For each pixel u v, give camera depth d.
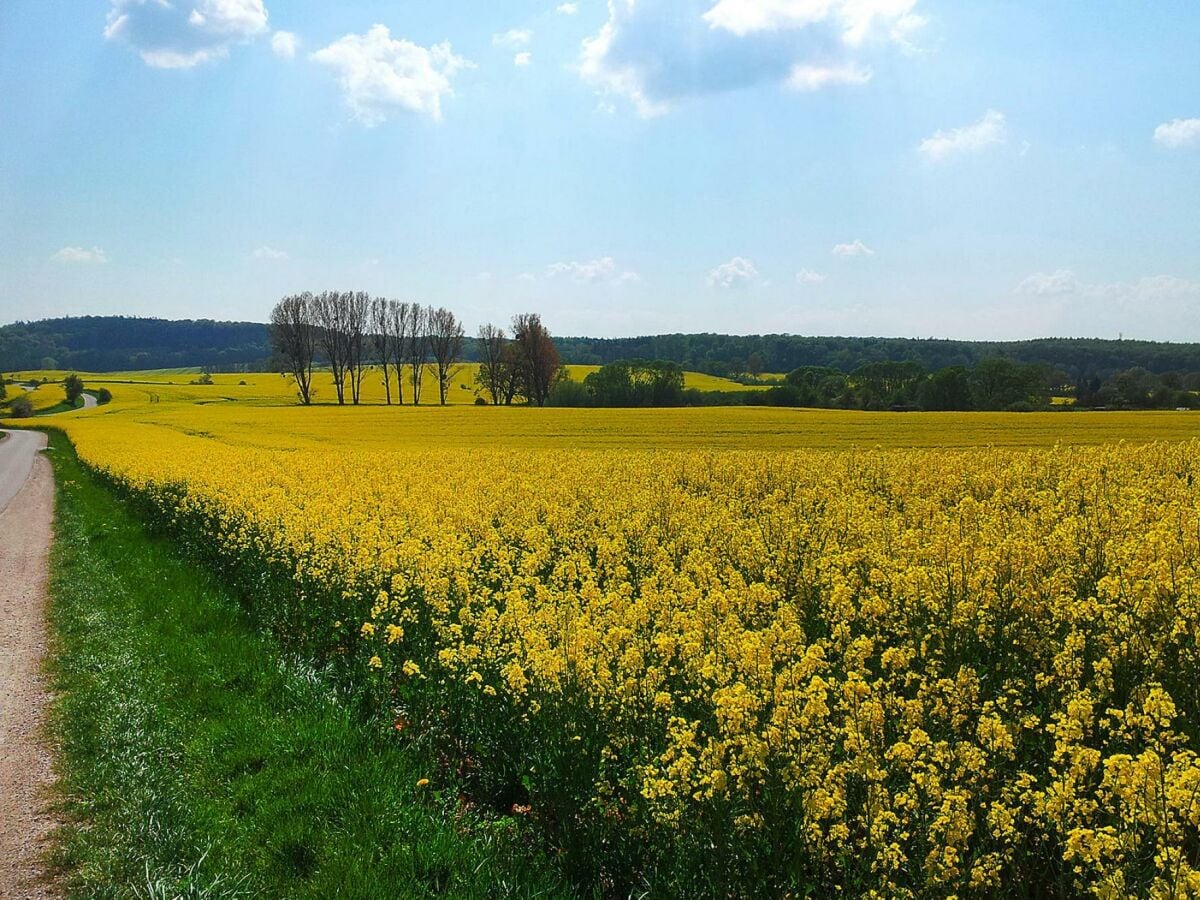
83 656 10.80
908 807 4.60
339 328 103.94
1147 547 8.95
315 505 16.03
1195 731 5.82
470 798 7.04
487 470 26.53
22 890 5.82
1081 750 4.62
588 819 5.77
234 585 14.45
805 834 4.60
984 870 4.27
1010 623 8.00
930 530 12.64
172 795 7.01
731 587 9.18
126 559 17.45
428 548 11.81
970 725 5.84
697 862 4.98
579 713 6.28
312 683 9.40
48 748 8.18
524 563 11.24
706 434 46.84
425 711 8.09
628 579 11.04
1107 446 27.38
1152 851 4.25
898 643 8.13
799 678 6.04
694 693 6.26
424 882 5.66
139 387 137.38
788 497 20.53
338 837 6.27
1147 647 6.87
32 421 93.44
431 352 107.62
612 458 30.86
